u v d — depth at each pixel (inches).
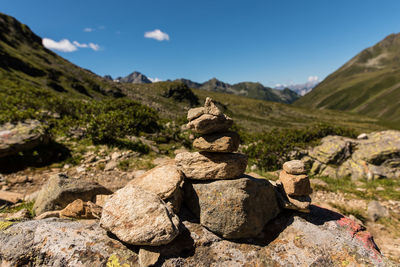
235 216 33.6
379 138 101.0
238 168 36.9
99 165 78.7
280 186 43.1
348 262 31.3
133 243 27.2
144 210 29.1
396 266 30.6
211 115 35.6
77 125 113.7
